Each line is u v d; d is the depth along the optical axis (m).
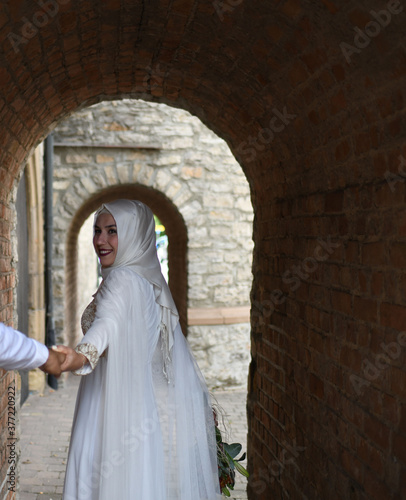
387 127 2.02
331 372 2.63
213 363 8.59
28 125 3.48
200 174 8.67
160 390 2.54
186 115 8.63
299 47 2.32
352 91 2.17
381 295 2.12
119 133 8.56
